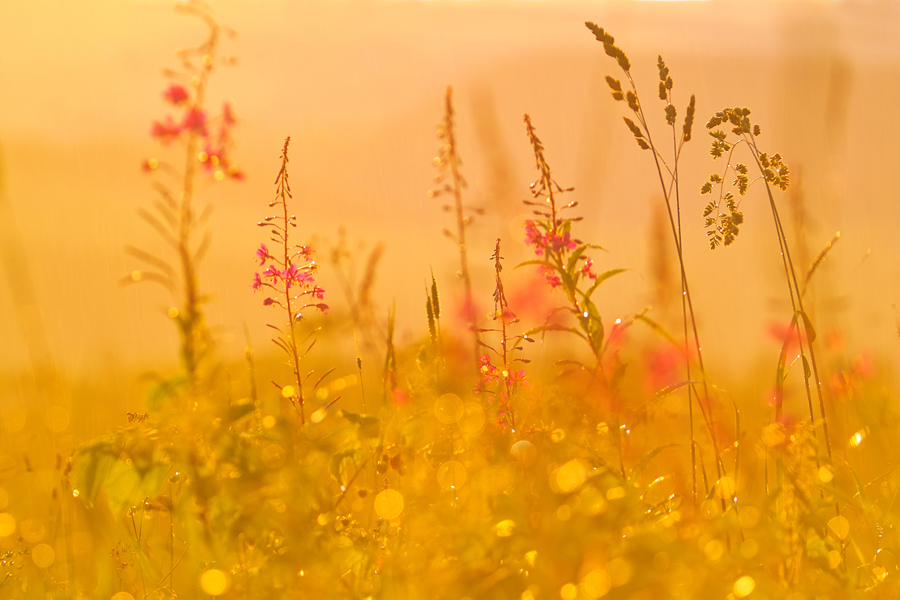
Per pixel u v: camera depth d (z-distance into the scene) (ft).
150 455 11.83
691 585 11.53
